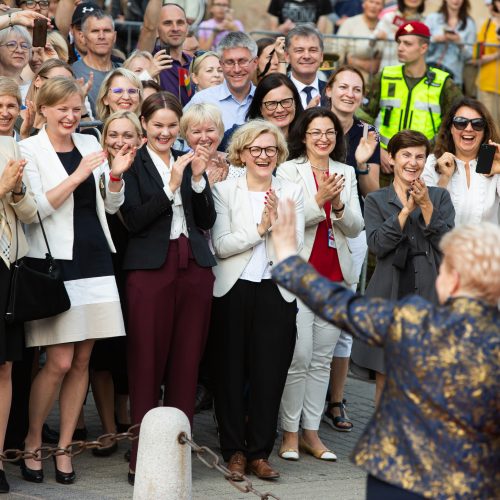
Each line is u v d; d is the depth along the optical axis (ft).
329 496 50.75
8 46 61.05
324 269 57.00
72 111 50.14
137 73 67.21
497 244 28.68
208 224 52.49
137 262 51.03
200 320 52.03
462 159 60.13
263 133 53.83
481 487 27.86
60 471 50.26
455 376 27.99
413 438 28.22
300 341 55.42
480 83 90.38
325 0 95.30
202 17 88.12
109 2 85.20
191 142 54.70
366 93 82.23
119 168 49.52
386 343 28.86
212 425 62.39
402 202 55.77
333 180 55.31
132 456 50.70
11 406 51.85
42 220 49.06
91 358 54.70
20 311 46.83
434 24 90.89
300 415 57.82
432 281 54.70
